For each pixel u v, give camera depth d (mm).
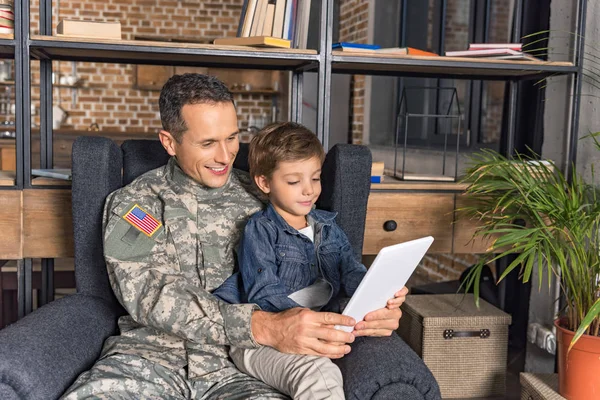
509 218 2156
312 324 1454
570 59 2623
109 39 2191
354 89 6145
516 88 2803
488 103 3797
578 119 2479
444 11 4297
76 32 2193
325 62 2330
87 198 1851
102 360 1572
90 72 7340
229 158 1716
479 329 2408
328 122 2352
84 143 1854
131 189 1799
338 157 1923
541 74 2617
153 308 1558
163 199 1779
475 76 2807
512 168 2111
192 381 1608
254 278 1660
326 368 1428
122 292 1622
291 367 1460
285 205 1713
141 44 2209
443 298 2641
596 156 2453
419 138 4543
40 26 2391
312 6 5902
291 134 1683
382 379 1413
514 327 3213
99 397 1412
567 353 1966
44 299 2369
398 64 2379
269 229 1715
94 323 1729
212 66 2650
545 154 2768
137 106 7461
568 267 2107
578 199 2113
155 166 2016
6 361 1329
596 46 2475
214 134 1668
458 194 2477
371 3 5566
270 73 7477
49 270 2361
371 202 2432
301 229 1772
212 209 1800
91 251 1873
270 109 7789
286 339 1473
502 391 2447
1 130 5840
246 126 7762
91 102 7391
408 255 1435
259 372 1546
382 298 1532
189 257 1751
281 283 1660
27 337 1462
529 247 1834
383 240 2455
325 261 1771
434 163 4047
